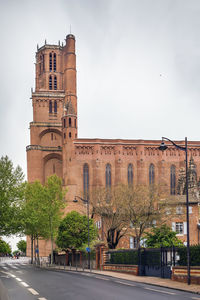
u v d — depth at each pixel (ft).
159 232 146.92
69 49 424.46
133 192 192.24
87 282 88.69
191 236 190.08
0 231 198.49
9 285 82.12
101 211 200.34
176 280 96.68
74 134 377.71
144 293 68.39
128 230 197.36
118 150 378.94
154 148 384.27
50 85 451.53
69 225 221.87
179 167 382.83
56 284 83.10
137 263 120.37
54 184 248.73
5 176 198.08
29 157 410.11
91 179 373.40
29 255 401.08
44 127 425.28
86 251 183.32
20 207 199.00
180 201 193.88
